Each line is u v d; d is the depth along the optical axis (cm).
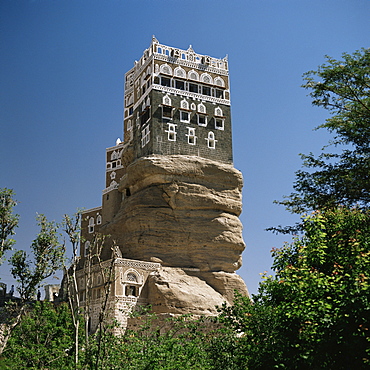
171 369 2973
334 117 3559
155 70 7962
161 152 7588
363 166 3341
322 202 3416
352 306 2489
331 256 2905
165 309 6175
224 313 3109
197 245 7075
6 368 3198
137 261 6500
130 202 7350
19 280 3353
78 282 6712
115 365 3014
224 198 7456
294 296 2716
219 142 8081
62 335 4456
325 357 2553
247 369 2831
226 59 8656
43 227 3444
